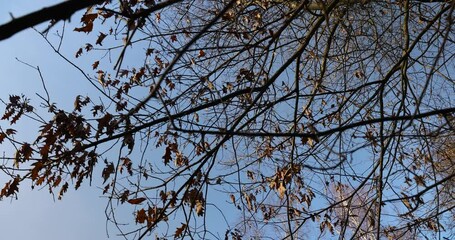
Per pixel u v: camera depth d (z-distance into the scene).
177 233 5.68
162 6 3.48
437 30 5.70
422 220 6.20
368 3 6.56
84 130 5.12
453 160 6.84
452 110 4.17
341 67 6.73
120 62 3.82
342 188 6.74
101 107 5.36
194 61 6.21
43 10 1.94
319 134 3.66
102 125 4.97
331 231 6.45
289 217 5.89
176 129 3.63
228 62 5.96
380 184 5.44
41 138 5.12
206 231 5.70
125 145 5.16
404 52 5.89
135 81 6.01
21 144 5.10
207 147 6.29
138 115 5.29
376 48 6.53
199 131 3.63
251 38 5.96
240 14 6.04
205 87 5.63
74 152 5.03
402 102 5.74
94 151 5.30
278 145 6.61
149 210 5.66
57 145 5.19
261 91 5.00
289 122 6.42
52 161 5.18
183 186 5.59
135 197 5.66
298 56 5.29
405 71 5.77
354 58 6.83
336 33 7.02
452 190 6.90
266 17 6.89
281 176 6.11
